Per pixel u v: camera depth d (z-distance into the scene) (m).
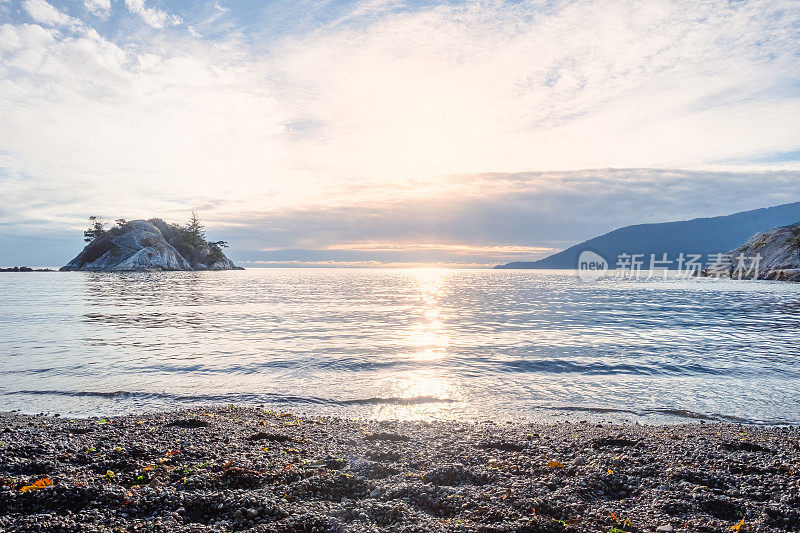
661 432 10.77
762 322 36.56
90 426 10.01
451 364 20.02
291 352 22.73
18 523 5.20
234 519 5.47
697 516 5.68
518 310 48.84
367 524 5.43
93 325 33.34
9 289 80.81
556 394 15.21
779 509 5.84
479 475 7.06
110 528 5.15
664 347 24.42
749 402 14.28
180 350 23.06
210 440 8.95
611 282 138.75
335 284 118.50
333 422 11.45
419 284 123.50
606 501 6.25
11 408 13.12
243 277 165.25
